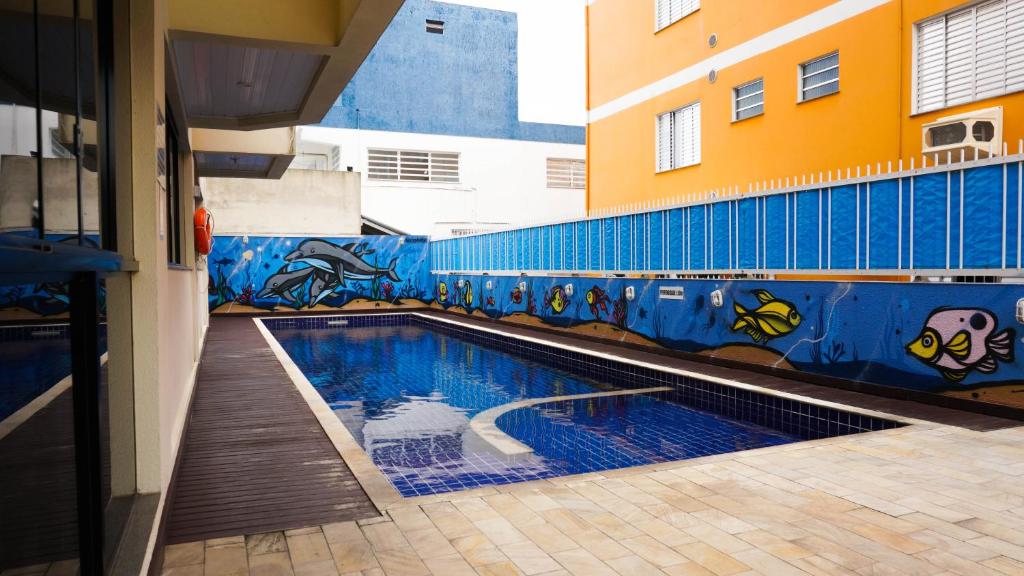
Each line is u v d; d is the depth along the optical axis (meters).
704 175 12.05
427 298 18.27
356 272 17.55
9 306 1.51
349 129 22.47
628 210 9.34
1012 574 2.45
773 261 6.93
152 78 2.88
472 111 24.00
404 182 22.97
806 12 9.85
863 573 2.47
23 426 1.60
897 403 5.41
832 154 9.52
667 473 3.70
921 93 8.40
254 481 3.70
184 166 7.87
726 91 11.48
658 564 2.56
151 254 2.95
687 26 12.40
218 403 5.88
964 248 5.18
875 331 5.85
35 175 1.40
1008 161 4.87
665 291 8.52
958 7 7.86
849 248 6.11
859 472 3.65
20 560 1.62
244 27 4.75
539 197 24.94
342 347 11.62
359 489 3.55
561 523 2.97
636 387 7.80
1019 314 4.66
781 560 2.58
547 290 11.59
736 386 6.28
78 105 1.81
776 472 3.67
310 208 18.50
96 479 1.97
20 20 1.31
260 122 7.71
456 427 5.78
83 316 1.95
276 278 16.80
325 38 4.95
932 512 3.05
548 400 6.92
